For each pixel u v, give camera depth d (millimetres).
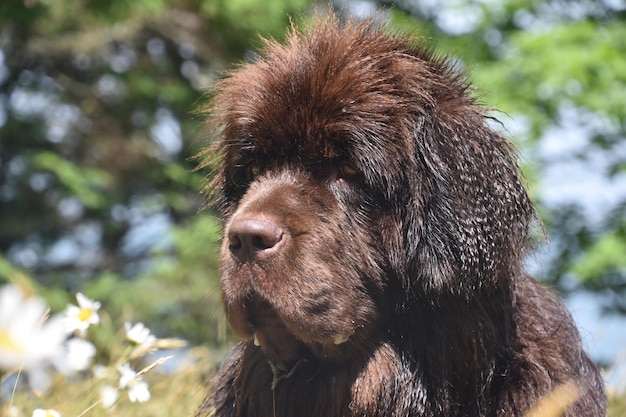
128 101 22922
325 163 5328
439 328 5242
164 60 22406
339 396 5320
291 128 5352
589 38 16609
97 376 6598
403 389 5254
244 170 5715
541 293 5973
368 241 5289
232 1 18812
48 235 22078
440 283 5117
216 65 20703
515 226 5367
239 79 5945
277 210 5059
